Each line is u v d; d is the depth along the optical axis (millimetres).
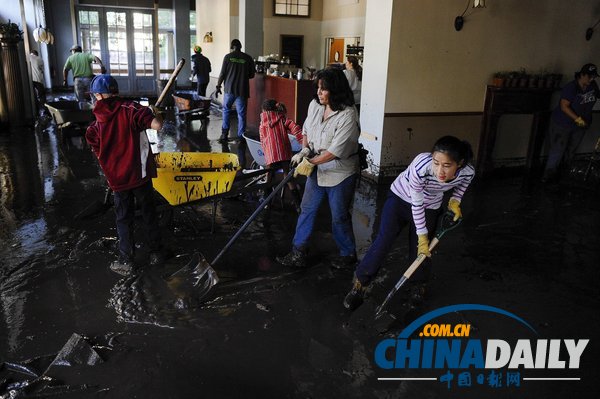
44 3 14211
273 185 4594
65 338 2863
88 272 3635
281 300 3336
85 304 3215
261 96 9109
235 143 8320
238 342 2875
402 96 5945
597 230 4785
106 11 14492
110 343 2826
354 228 4672
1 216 4688
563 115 6117
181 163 4512
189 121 10359
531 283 3707
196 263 3604
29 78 9648
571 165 6445
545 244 4426
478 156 6570
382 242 3117
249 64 8234
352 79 7273
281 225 4637
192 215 4793
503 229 4746
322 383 2564
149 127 3561
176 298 3293
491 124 6363
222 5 11648
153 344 2832
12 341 2822
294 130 4773
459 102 6305
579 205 5512
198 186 4188
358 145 3613
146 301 3264
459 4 5934
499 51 6363
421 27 5805
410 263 3289
